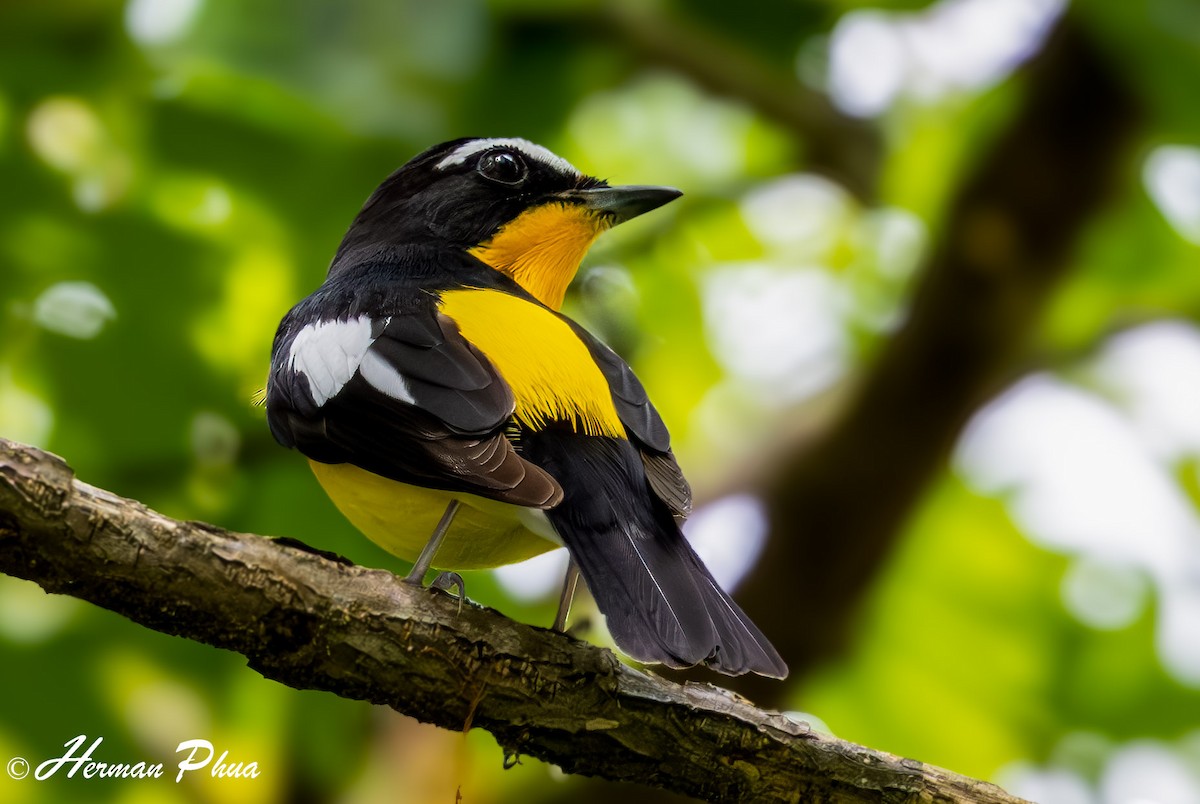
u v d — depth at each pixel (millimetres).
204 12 11664
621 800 12070
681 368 15297
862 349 15703
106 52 11867
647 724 6648
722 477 14016
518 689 6508
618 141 15203
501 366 7344
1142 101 12766
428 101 11906
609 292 12266
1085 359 14828
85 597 6074
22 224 11578
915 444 13258
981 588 14586
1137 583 14336
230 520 11750
